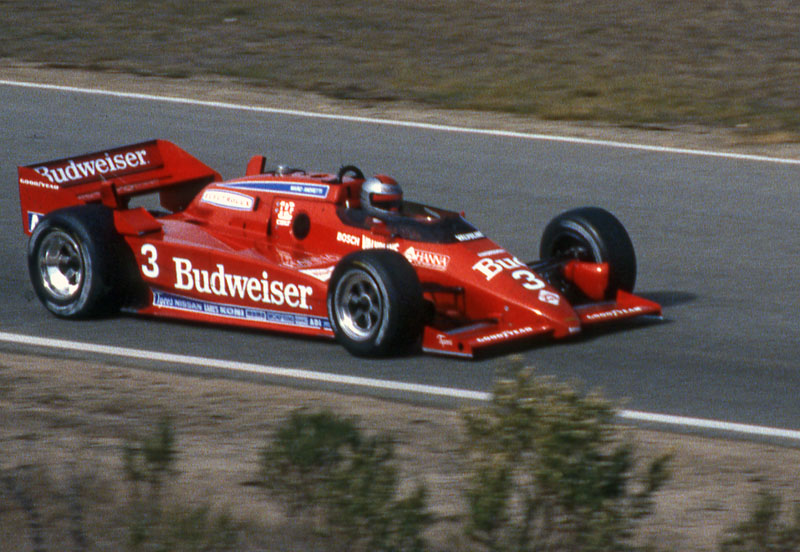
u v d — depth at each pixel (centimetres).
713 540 2073
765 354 3256
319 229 3416
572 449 1736
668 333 3419
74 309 3506
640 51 8075
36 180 3800
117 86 6938
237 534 1942
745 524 1909
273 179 3575
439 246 3281
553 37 8444
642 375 3069
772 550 1838
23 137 5812
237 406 2852
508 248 4375
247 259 3359
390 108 6638
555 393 1809
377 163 5538
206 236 3562
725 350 3281
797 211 4859
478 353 3225
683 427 2722
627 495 1891
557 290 3388
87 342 3350
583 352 3231
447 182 5244
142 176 3994
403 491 2277
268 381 3039
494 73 7506
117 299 3534
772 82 7306
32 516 1995
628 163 5578
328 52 8006
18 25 8519
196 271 3447
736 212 4844
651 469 1877
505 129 6200
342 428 1830
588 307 3372
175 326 3506
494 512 1728
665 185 5234
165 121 6209
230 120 6275
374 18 8975
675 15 9050
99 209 3544
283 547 1888
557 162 5581
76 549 1905
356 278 3144
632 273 3488
